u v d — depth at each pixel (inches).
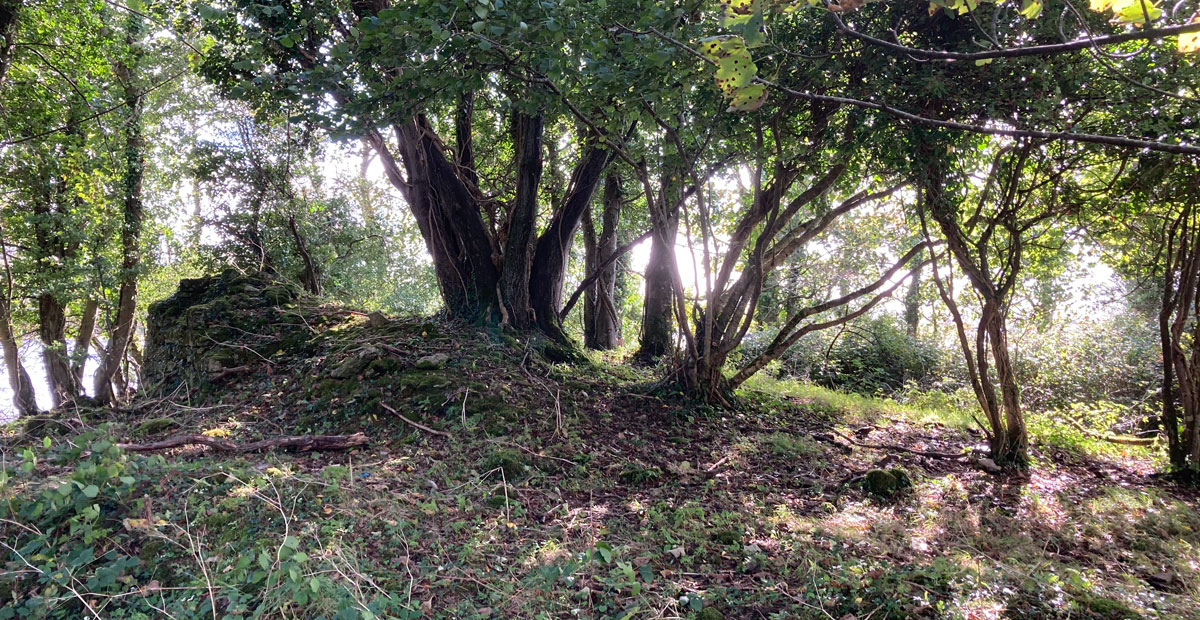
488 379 334.0
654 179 371.6
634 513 219.8
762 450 302.7
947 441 338.6
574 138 491.2
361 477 224.2
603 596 160.9
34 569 155.2
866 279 630.5
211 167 537.3
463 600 156.6
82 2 466.9
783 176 315.3
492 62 179.8
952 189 274.5
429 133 408.8
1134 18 66.9
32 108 519.2
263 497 191.3
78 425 307.7
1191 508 243.8
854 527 212.7
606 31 174.9
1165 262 318.0
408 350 361.4
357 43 182.9
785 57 233.6
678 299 346.3
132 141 637.9
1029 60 226.7
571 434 295.0
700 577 174.9
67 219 564.7
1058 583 170.9
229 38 356.8
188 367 384.5
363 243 729.0
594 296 637.9
